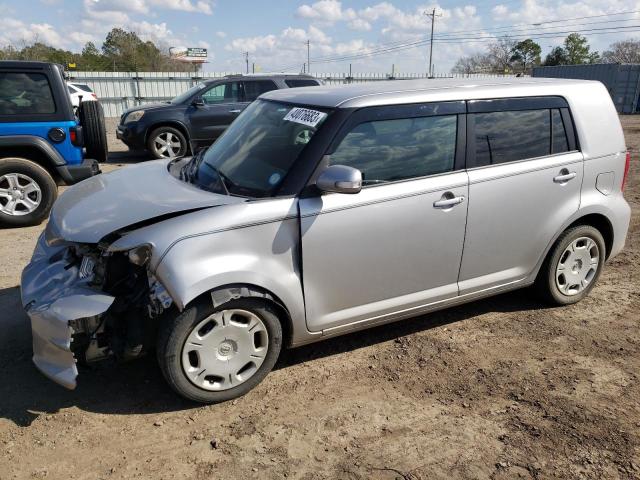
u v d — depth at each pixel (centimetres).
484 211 377
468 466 277
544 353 385
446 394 337
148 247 289
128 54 5406
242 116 421
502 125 383
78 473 271
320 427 306
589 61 6406
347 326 353
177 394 332
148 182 369
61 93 690
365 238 338
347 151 333
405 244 353
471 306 459
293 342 339
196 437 297
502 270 405
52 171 711
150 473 271
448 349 390
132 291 308
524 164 389
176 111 1156
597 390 341
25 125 673
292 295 323
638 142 1502
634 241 629
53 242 329
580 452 286
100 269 308
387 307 362
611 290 491
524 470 274
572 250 438
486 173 373
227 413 318
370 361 374
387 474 271
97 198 349
